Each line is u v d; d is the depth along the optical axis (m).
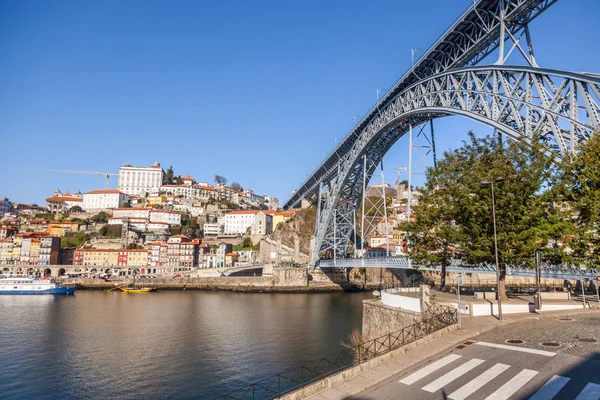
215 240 173.50
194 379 38.03
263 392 34.12
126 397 34.34
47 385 37.00
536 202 26.61
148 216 192.50
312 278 119.88
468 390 13.88
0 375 39.53
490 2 41.94
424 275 115.81
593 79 29.22
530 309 27.62
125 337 54.09
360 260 81.69
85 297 98.00
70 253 149.38
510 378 14.63
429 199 34.66
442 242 34.62
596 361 15.78
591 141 28.67
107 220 187.62
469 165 31.30
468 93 44.03
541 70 34.00
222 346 49.28
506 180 27.08
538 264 26.94
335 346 48.72
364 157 81.00
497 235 26.75
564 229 27.00
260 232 171.25
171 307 81.31
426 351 18.33
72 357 45.09
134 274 139.50
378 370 16.34
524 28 40.19
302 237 148.00
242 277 118.62
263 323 63.84
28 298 95.19
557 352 17.17
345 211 102.69
